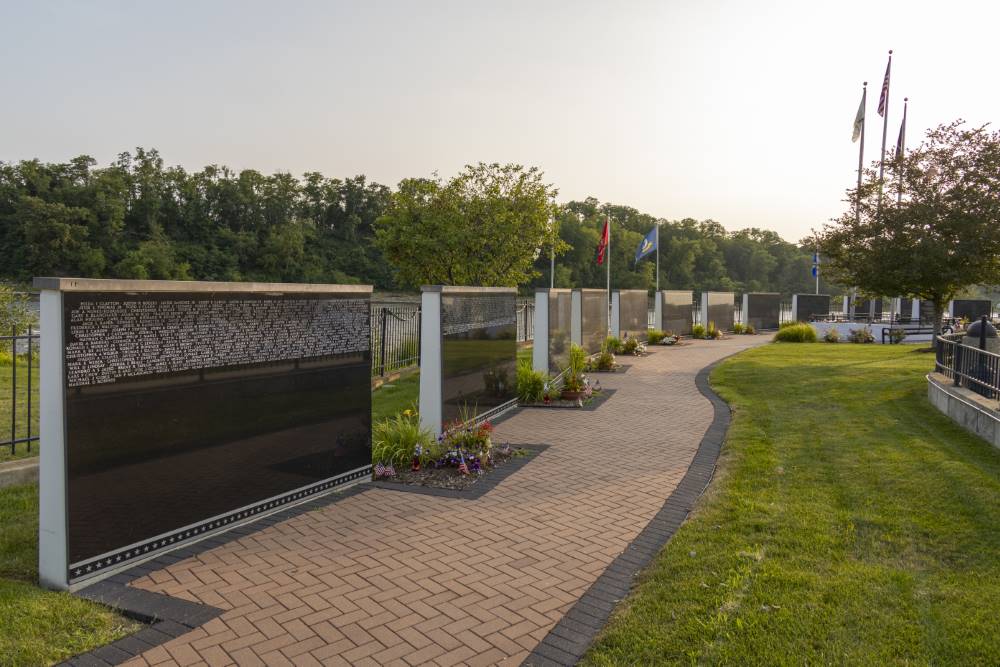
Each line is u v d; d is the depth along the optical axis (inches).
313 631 159.8
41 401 175.9
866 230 808.3
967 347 409.4
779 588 176.9
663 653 147.3
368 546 215.0
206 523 218.1
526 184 767.1
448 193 764.6
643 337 1031.6
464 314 387.2
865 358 797.2
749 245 5305.1
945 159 765.9
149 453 198.2
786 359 795.4
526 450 346.9
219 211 3914.9
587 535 227.1
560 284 3474.4
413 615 168.7
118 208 3383.4
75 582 178.4
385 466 300.7
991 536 213.3
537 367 551.5
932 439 349.1
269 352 240.1
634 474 305.1
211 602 173.5
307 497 259.3
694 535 219.5
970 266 741.3
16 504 241.8
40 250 3117.6
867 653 145.3
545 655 150.1
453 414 370.0
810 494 261.6
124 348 189.6
